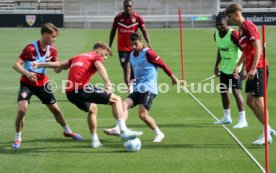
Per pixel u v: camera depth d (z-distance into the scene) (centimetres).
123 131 1956
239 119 2356
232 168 1741
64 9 11325
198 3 11362
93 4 11375
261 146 2009
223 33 2323
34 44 1962
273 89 3331
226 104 2397
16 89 3397
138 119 2498
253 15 9788
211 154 1906
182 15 10719
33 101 2938
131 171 1712
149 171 1712
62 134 2191
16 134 1986
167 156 1880
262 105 2003
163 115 2609
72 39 7231
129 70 3141
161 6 11369
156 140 2075
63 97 3103
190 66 4528
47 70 4238
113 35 3153
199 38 7538
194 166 1764
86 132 2234
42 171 1711
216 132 2245
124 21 3089
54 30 1947
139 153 1917
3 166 1762
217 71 2456
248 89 2017
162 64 2028
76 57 1975
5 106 2812
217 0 11350
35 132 2223
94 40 7050
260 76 1984
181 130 2280
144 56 2027
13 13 9988
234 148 1988
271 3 11950
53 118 2500
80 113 2638
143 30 3123
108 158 1855
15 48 6062
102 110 2703
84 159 1842
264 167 1752
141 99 2045
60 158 1853
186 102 2961
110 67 4422
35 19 10069
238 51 2312
